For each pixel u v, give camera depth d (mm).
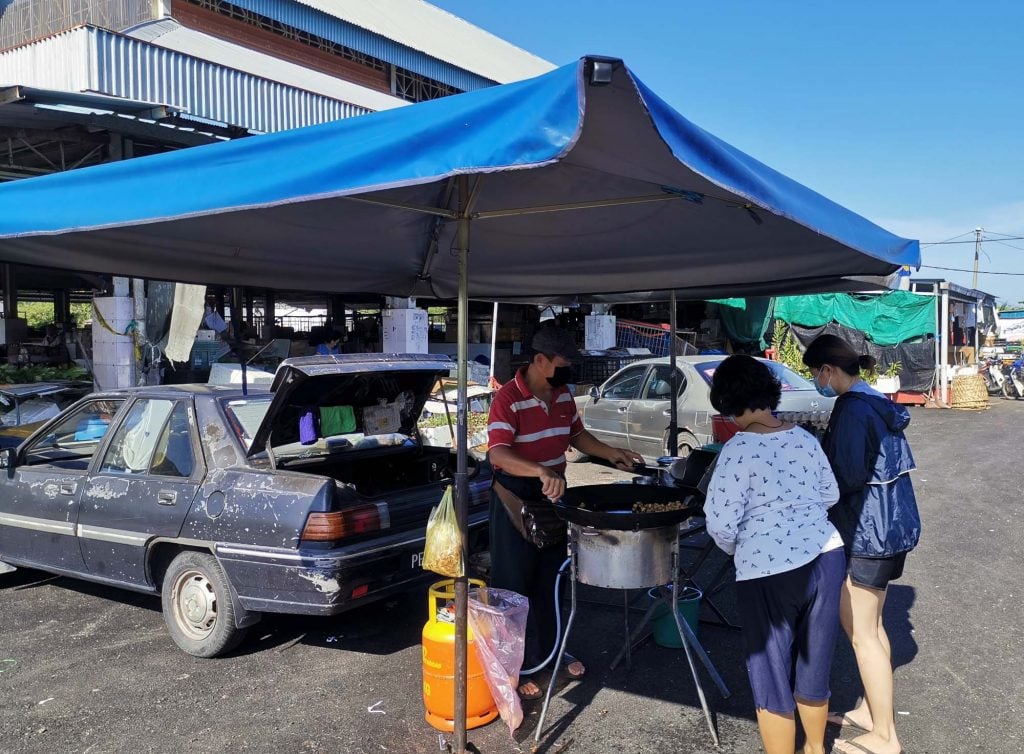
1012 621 5090
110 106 9305
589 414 11070
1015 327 36125
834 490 3150
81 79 10281
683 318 21609
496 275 5762
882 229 3607
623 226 4379
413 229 4652
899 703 3986
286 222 4066
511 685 3650
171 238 4121
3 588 5789
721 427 6082
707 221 4121
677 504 3801
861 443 3293
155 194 2865
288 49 20250
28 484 5320
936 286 19125
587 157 2879
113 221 2959
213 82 11203
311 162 2582
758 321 19672
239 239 4301
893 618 5156
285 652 4625
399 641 4793
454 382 10016
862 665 3443
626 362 16406
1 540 5508
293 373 4266
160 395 4953
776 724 3039
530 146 2217
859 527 3348
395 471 5578
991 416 17328
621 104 2283
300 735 3686
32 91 8586
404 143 2389
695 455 4762
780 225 4012
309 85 16188
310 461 4973
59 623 5082
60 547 5141
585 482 9672
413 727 3762
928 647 4684
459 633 3410
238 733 3705
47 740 3639
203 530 4414
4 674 4324
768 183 2703
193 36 16484
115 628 5000
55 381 10906
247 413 4793
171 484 4633
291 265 5141
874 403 3352
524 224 4395
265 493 4293
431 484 4855
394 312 15133
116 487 4852
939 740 3625
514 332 19719
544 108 2213
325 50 21141
